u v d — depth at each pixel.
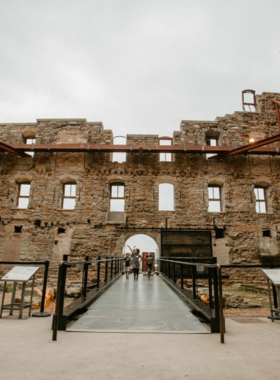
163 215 19.62
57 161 20.55
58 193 19.94
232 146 21.12
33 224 19.33
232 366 3.29
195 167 20.55
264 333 4.79
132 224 19.41
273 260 18.98
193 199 19.91
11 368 3.17
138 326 5.09
